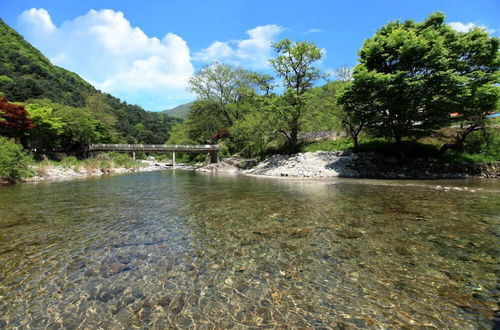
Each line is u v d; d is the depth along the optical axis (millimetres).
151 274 4613
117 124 88125
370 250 5480
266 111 29344
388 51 19859
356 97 20500
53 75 96875
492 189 12930
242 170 31688
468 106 19312
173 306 3668
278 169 25375
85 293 4031
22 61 88812
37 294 4023
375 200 10516
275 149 35156
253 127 30047
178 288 4133
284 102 27406
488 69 19484
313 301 3738
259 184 17047
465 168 19906
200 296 3904
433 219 7629
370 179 18734
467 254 5203
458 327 3164
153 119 123312
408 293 3904
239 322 3305
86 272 4715
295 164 25219
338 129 27531
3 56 85000
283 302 3727
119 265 4980
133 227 7434
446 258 5043
